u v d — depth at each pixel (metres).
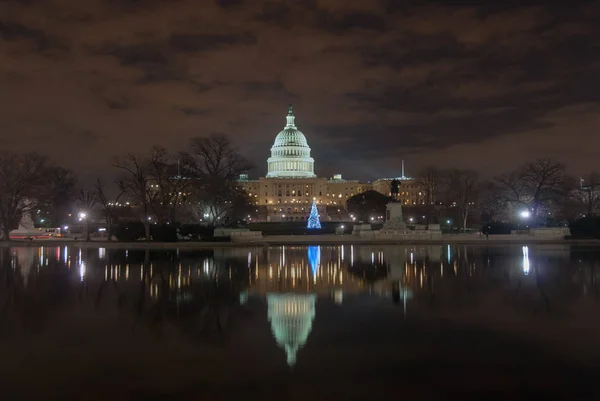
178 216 117.81
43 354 17.30
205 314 23.25
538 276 35.22
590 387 14.41
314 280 33.94
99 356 17.09
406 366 16.05
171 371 15.66
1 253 60.41
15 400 13.60
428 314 23.05
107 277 35.94
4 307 24.91
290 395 13.86
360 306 24.89
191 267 42.50
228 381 14.84
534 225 101.38
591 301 25.92
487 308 24.31
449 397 13.75
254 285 31.80
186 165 89.44
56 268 42.03
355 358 16.80
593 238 82.56
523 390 14.22
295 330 20.30
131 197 109.44
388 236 85.44
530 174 103.81
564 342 18.50
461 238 84.50
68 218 124.44
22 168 87.12
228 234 82.81
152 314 23.31
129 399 13.65
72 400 13.60
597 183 115.50
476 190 132.25
